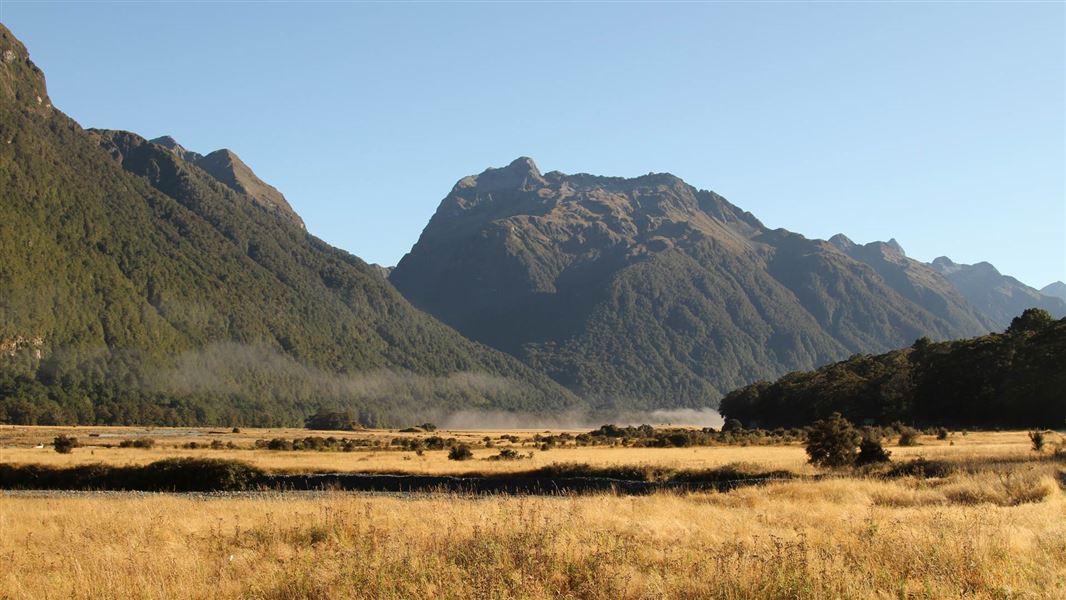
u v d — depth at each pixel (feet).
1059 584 41.73
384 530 63.00
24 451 264.72
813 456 157.79
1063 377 341.82
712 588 41.57
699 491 107.55
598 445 344.90
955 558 46.44
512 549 50.52
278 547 57.93
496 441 399.44
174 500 102.17
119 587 45.34
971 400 380.99
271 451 289.33
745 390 590.14
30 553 57.26
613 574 44.52
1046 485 86.43
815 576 42.04
